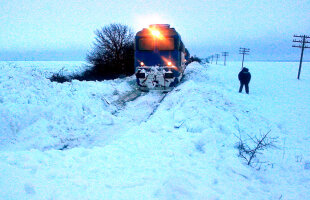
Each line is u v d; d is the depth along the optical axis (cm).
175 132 626
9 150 541
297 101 1311
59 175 343
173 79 1331
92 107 900
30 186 284
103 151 473
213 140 564
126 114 899
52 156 420
